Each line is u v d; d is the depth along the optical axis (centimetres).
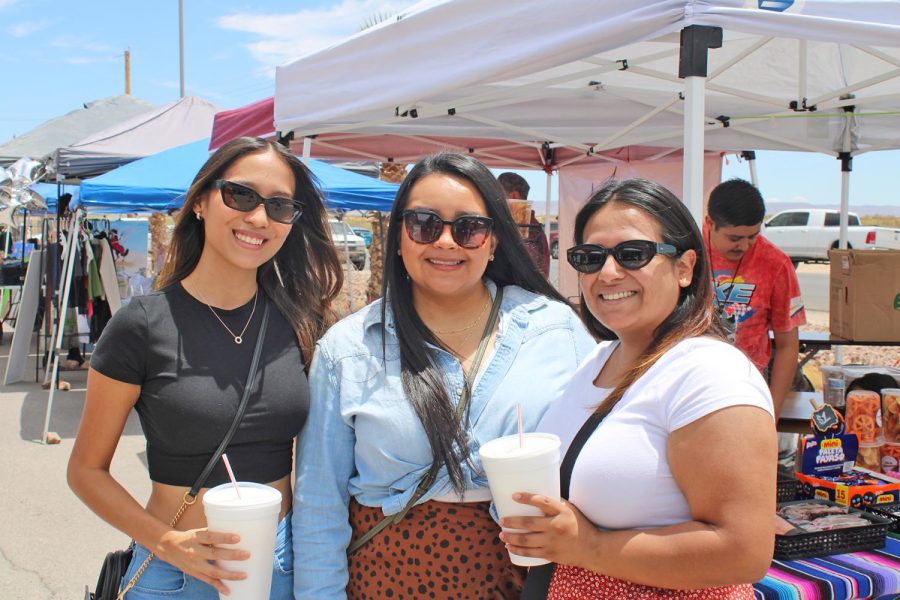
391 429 198
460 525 197
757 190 390
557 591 172
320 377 211
